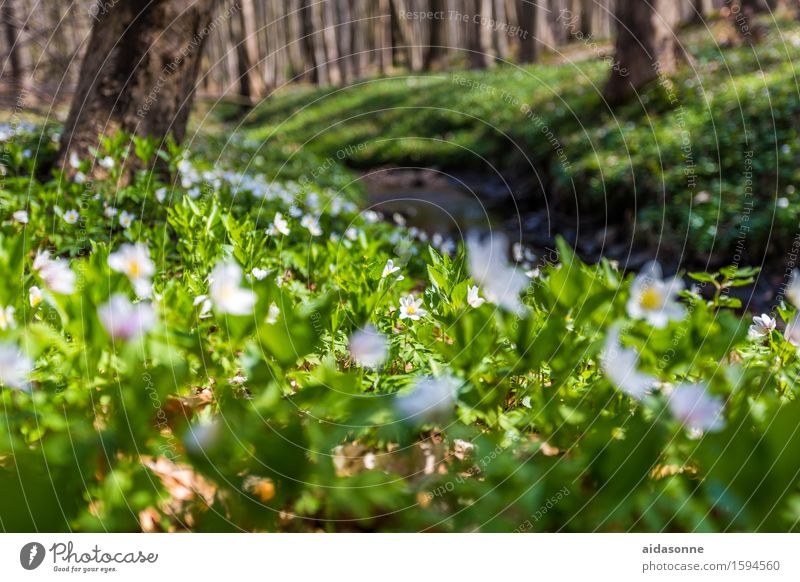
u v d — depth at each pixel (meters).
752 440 1.22
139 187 4.08
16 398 1.36
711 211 7.31
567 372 1.49
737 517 1.26
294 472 1.18
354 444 1.50
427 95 20.20
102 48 4.77
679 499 1.26
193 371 1.60
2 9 9.25
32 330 1.38
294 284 2.98
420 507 1.33
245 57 21.28
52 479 1.17
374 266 2.38
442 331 1.89
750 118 8.98
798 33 13.43
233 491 1.20
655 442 1.21
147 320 1.30
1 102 8.78
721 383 1.33
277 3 29.84
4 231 3.03
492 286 1.63
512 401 1.73
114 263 1.60
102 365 1.45
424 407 1.33
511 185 12.06
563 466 1.27
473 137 15.39
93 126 4.68
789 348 1.88
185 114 5.07
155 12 4.73
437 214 10.55
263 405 1.21
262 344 1.42
